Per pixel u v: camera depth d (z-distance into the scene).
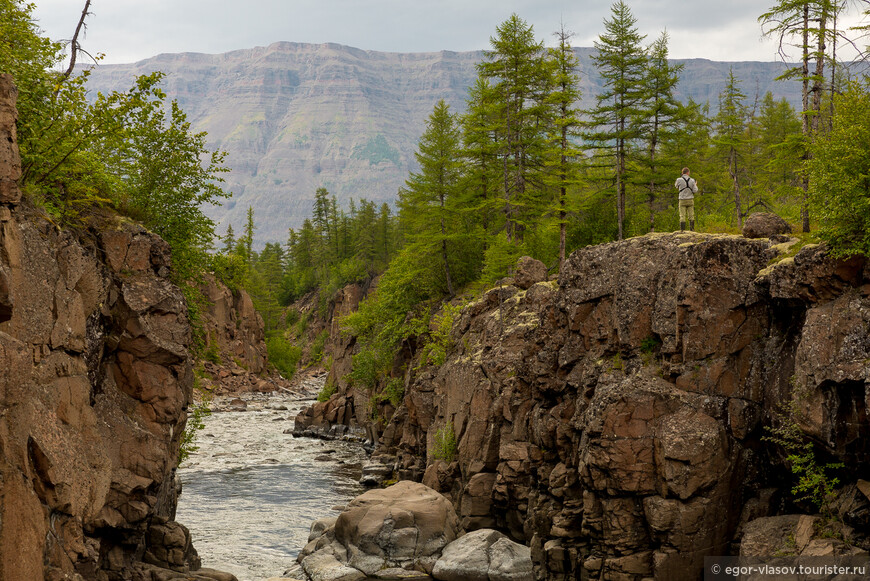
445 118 59.28
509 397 33.69
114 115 20.48
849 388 19.08
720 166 63.56
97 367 22.08
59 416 17.45
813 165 20.53
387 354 61.09
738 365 22.53
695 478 21.59
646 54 47.31
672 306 23.59
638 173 47.59
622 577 22.31
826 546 18.56
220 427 73.44
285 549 32.88
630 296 25.22
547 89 52.69
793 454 20.86
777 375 21.72
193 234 29.27
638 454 22.28
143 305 22.98
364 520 31.02
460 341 41.78
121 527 21.98
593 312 26.88
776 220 24.05
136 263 23.50
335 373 80.50
